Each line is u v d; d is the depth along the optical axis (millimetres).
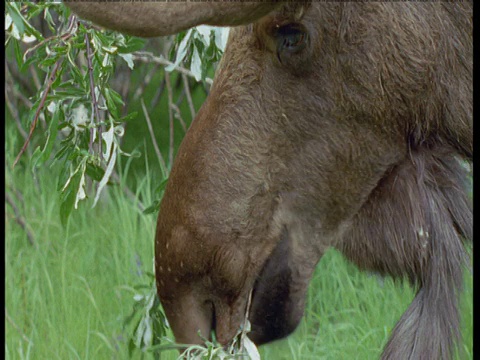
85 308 11906
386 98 7828
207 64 9297
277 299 8250
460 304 8422
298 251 8172
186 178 7945
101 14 6438
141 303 9703
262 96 7836
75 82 8820
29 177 14922
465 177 8516
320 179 7996
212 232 7926
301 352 11211
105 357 11133
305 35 7641
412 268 8312
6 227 13227
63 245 13375
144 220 13039
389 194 8188
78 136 8836
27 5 8375
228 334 8180
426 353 8227
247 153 7875
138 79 18031
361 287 12781
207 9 6605
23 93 17203
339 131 7906
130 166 16703
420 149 8164
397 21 7676
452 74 7898
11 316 11789
